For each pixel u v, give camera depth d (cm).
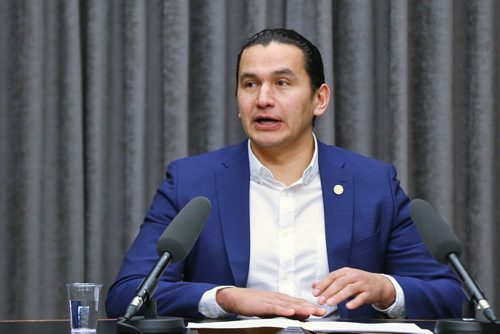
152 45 731
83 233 709
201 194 532
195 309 473
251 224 530
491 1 761
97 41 713
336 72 746
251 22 727
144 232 528
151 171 730
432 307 491
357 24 743
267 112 521
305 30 732
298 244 527
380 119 755
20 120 701
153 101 730
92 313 368
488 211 754
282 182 538
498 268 763
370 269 525
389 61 746
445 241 373
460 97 768
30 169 698
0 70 704
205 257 520
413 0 759
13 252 703
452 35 754
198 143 732
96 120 712
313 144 554
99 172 712
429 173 752
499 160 766
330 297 455
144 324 366
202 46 730
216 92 727
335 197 533
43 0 704
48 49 707
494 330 358
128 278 504
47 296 704
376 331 364
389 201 538
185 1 715
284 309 441
